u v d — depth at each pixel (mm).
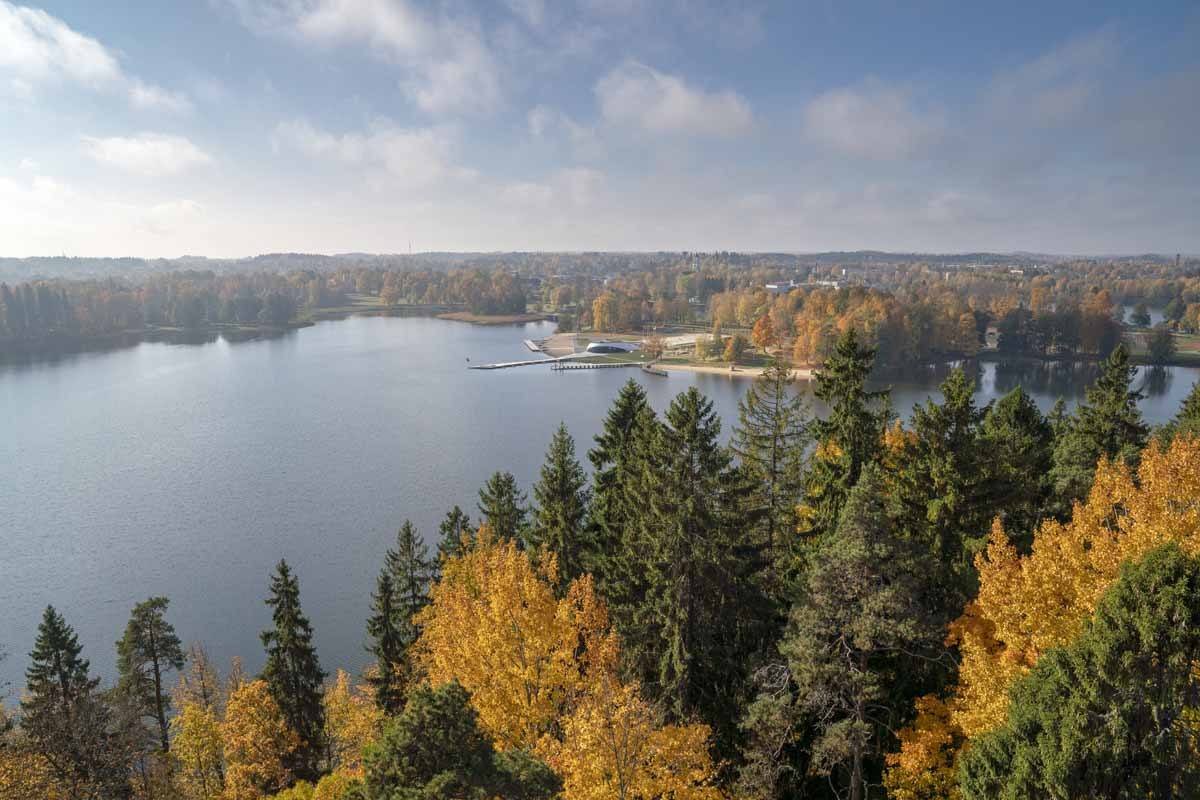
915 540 32156
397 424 140875
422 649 44344
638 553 35625
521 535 53500
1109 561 22250
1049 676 19391
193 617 67250
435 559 53219
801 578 30500
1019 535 33031
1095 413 49969
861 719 24219
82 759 38125
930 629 23656
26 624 66125
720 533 30562
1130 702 17594
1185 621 17125
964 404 31922
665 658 30266
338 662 60938
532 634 28281
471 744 19797
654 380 199125
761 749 26078
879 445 38938
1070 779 17672
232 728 42344
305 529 87125
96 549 80938
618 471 45438
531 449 123375
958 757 22484
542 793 20344
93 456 115750
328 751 48188
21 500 95688
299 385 181375
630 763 21984
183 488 101062
